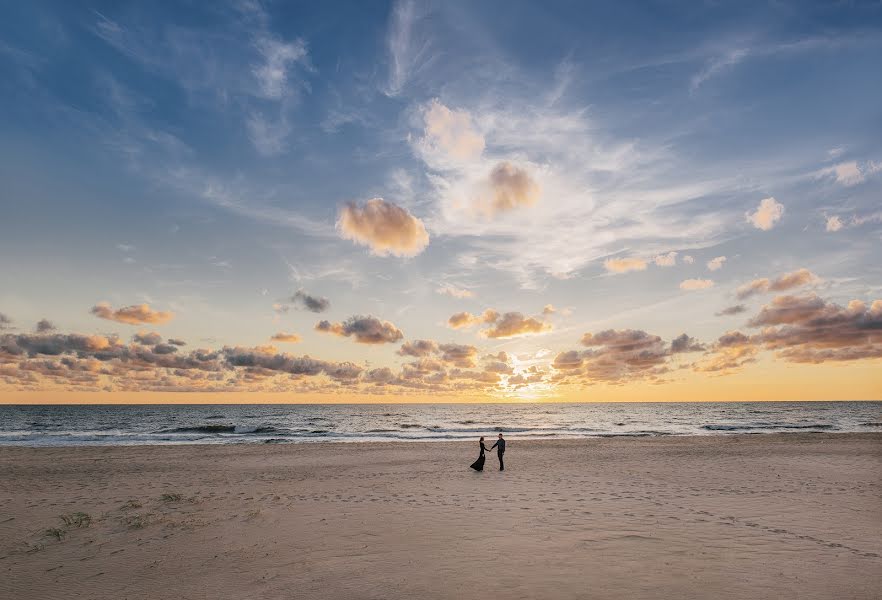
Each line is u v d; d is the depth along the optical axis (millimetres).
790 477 15758
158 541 8555
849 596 5879
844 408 156875
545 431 49906
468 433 45750
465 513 10578
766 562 7137
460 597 5859
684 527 9234
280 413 125062
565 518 10039
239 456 23391
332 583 6418
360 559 7414
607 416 102000
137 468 19062
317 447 28109
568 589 6074
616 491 13258
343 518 10172
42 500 12414
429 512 10711
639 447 27219
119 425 62875
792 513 10469
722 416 95875
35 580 6734
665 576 6539
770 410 137750
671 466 18781
